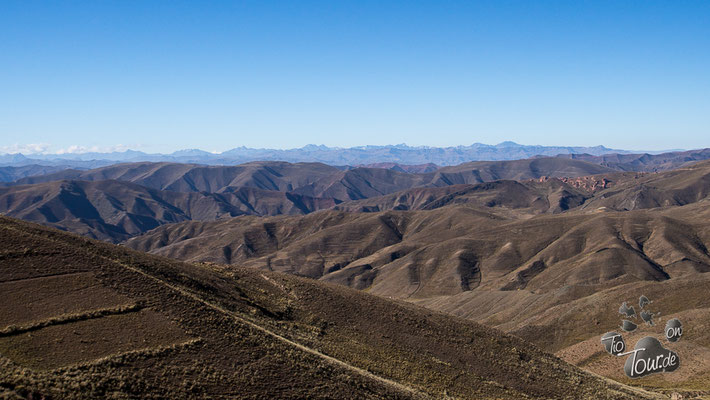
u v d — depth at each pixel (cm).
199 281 5000
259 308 5072
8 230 3984
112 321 3172
